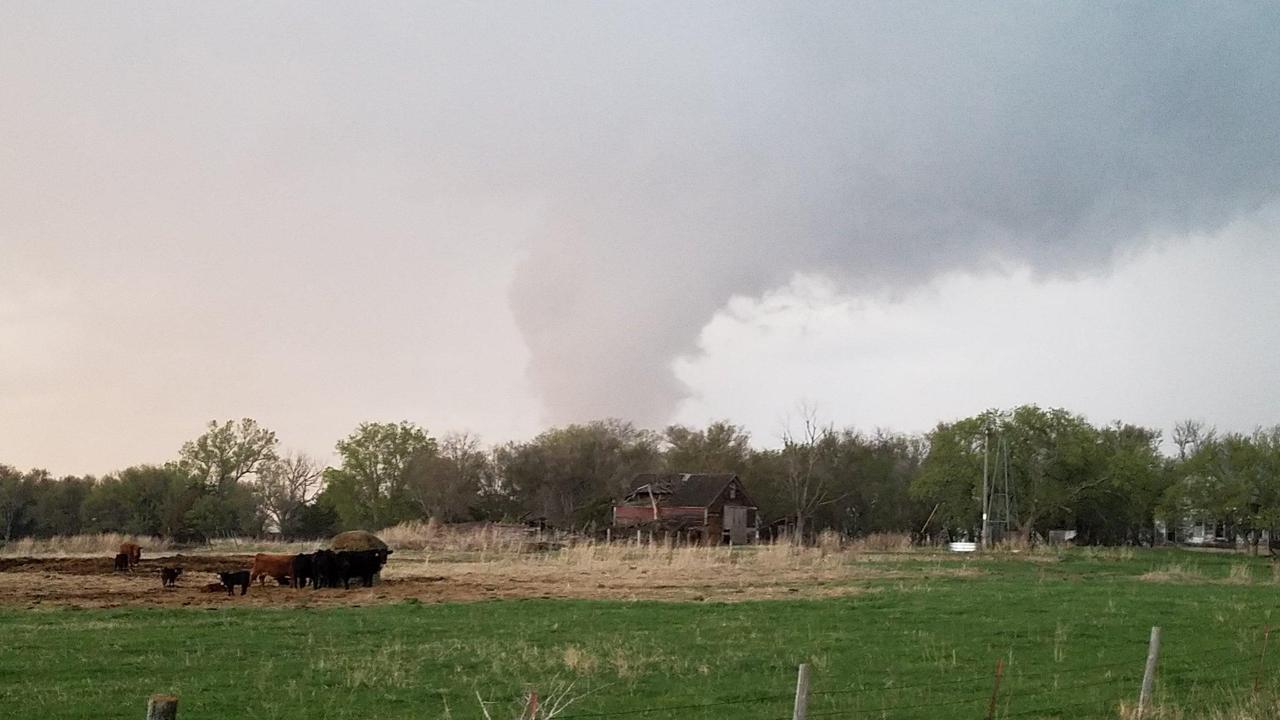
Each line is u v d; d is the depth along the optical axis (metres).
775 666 18.50
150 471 82.56
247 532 90.44
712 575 41.34
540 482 102.50
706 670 17.80
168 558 48.72
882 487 98.12
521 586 35.19
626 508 91.81
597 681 16.88
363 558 34.72
